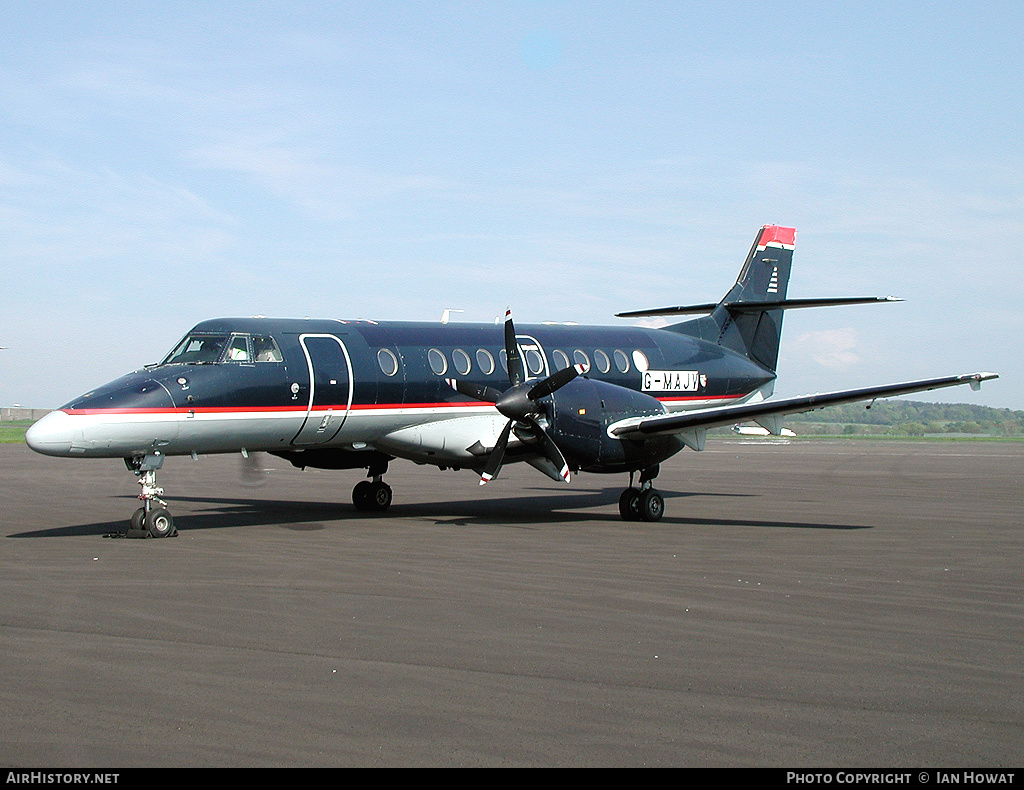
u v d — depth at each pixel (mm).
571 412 15859
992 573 10688
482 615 8352
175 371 14641
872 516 17094
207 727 5445
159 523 13844
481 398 15969
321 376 16016
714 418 15555
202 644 7273
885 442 74562
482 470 18078
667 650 7164
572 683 6312
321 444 16562
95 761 4945
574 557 11875
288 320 16625
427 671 6574
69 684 6211
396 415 17016
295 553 12180
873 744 5234
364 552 12297
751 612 8516
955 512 17859
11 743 5188
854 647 7270
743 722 5574
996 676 6492
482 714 5691
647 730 5441
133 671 6512
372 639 7461
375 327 17609
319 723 5527
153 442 14133
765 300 23953
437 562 11430
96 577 10242
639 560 11617
